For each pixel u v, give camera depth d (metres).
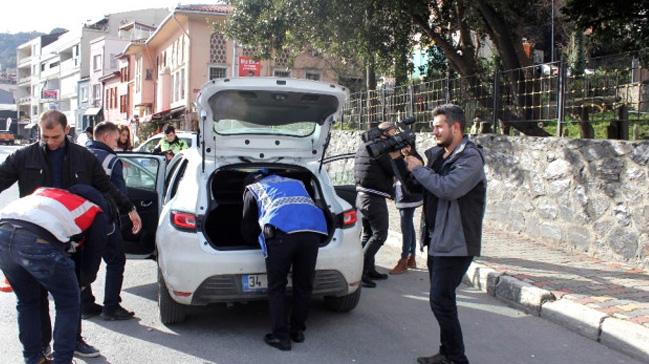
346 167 15.59
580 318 5.21
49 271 3.67
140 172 6.54
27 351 3.96
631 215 6.95
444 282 4.07
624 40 10.00
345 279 5.10
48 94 71.38
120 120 47.38
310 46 13.25
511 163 9.04
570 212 7.86
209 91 5.05
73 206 3.84
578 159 7.73
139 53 41.22
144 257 6.27
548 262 7.15
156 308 5.75
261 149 5.65
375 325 5.34
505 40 10.71
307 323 5.37
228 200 5.96
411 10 10.48
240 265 4.79
